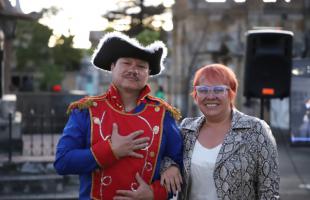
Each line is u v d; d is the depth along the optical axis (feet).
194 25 80.33
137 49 11.59
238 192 11.93
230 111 12.64
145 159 11.52
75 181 34.50
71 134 11.60
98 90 125.80
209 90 12.25
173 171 11.91
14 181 34.04
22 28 110.11
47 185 34.12
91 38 21.35
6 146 40.40
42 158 37.06
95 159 11.22
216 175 11.91
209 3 79.00
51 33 112.27
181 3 83.46
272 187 11.95
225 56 76.43
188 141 12.46
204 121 12.69
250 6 72.90
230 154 11.94
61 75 114.62
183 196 12.34
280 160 36.63
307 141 33.24
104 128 11.51
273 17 71.72
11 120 36.91
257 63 27.09
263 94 27.20
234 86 12.57
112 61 11.92
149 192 11.47
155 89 84.69
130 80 11.68
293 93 33.09
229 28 77.05
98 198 11.48
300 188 32.40
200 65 79.20
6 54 59.11
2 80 43.01
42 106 58.08
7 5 44.52
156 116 11.85
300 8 70.49
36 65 114.21
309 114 32.81
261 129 12.10
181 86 82.38
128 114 11.69
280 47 27.09
